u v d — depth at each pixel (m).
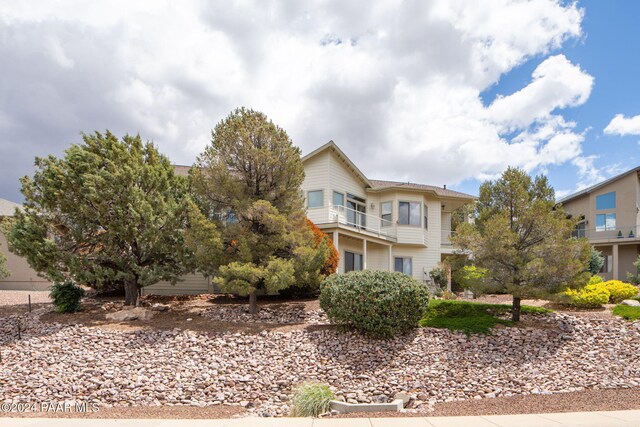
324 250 13.47
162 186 14.22
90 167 12.96
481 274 13.31
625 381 9.01
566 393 8.34
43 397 8.09
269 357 10.18
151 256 14.07
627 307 13.26
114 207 12.73
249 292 12.75
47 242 12.56
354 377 9.36
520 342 11.18
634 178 30.19
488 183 14.06
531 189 13.90
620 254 30.48
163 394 8.34
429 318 12.66
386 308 11.03
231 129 13.45
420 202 24.19
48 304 15.33
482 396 8.45
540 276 11.85
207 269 13.64
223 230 13.31
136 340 10.95
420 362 10.11
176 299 16.69
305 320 13.20
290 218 13.76
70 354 10.05
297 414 7.27
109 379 8.88
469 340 11.27
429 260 25.00
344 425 5.78
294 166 13.83
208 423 5.92
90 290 17.88
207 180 13.48
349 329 11.59
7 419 6.36
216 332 11.55
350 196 22.33
